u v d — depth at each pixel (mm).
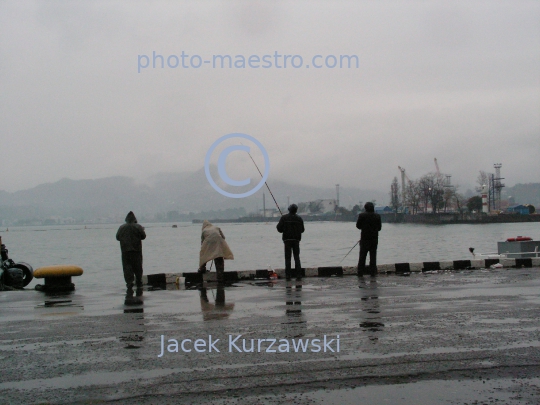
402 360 6297
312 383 5574
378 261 30656
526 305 9789
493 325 8094
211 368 6160
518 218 145250
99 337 7852
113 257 44312
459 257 33531
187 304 10891
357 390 5340
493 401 4996
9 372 6141
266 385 5531
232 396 5238
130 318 9352
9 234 143750
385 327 8062
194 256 42062
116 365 6359
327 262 30297
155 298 12000
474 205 164250
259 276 15836
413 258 33000
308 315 9195
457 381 5555
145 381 5734
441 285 12945
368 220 15617
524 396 5113
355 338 7395
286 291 12594
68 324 8922
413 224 159000
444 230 101625
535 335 7418
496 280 13766
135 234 14070
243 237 86875
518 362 6145
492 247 45656
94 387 5574
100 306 10930
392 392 5266
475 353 6527
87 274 26188
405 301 10531
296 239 15531
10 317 9734
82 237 113000
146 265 31797
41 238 108125
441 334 7543
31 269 17156
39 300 12094
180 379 5781
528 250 19484
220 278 14992
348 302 10562
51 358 6719
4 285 16266
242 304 10664
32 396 5328
